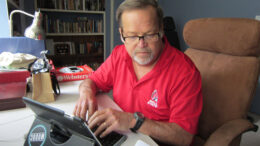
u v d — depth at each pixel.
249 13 2.10
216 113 0.99
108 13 3.39
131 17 0.73
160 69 0.83
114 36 3.53
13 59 1.10
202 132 1.06
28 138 0.63
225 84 0.97
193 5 2.72
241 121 0.87
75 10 3.15
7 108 0.85
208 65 1.07
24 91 0.93
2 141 0.65
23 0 2.72
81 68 1.40
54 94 1.04
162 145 0.84
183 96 0.78
